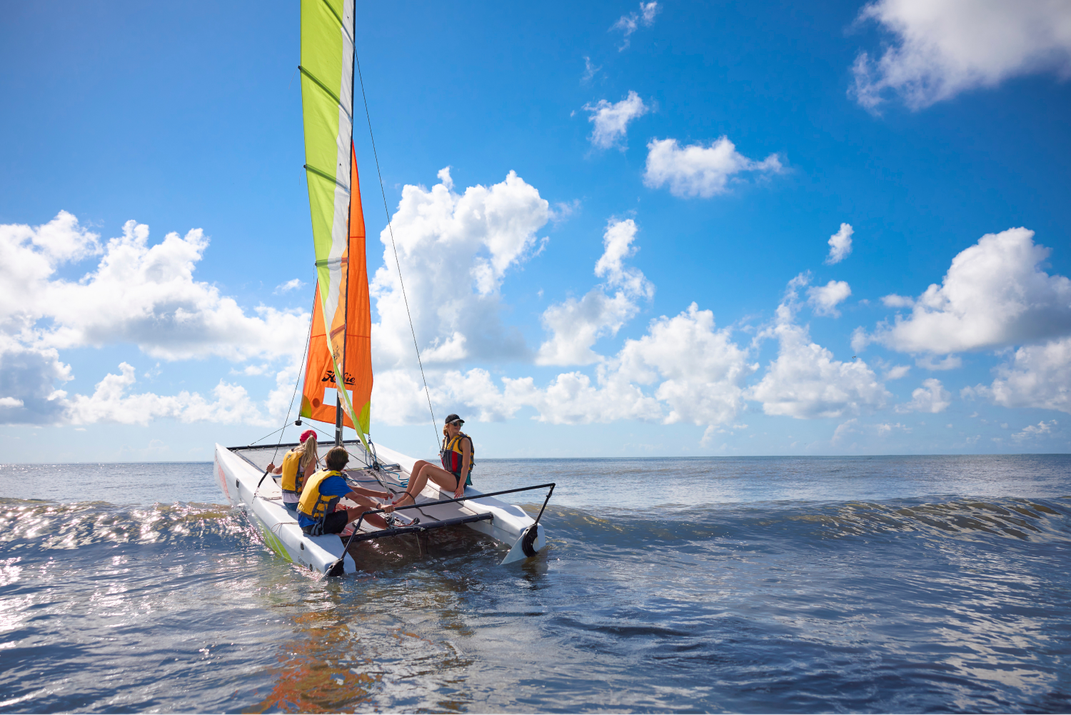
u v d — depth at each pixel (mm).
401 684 2727
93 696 2660
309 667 2963
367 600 4250
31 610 4129
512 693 2617
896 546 6504
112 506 8945
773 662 3049
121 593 4562
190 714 2457
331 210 7230
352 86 7445
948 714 2457
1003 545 6605
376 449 8727
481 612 3939
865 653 3201
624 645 3293
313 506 5102
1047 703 2582
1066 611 4070
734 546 6449
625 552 6074
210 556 5941
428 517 5727
